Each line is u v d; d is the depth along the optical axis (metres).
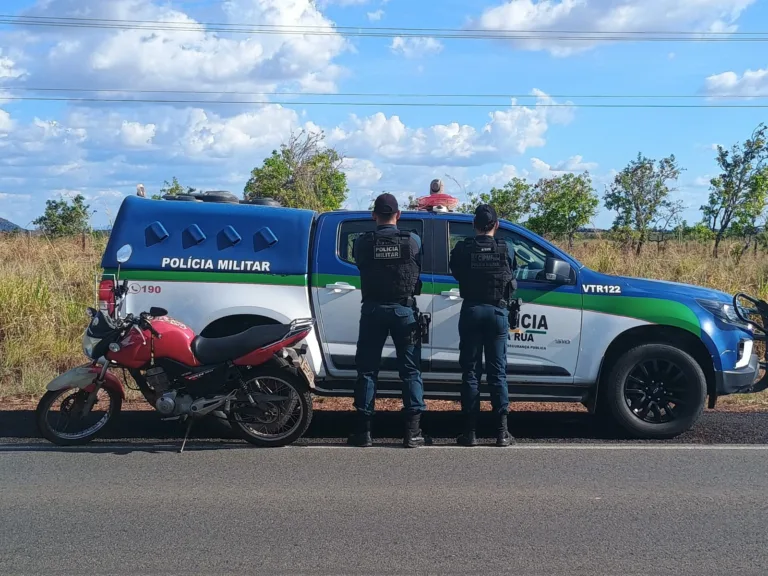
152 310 6.23
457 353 6.80
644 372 6.75
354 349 6.84
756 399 8.35
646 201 22.16
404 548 4.25
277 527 4.56
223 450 6.34
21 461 6.00
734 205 20.61
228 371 6.31
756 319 10.15
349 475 5.63
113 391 6.52
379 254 6.25
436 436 6.87
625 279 6.87
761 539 4.41
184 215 6.92
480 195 20.58
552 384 6.79
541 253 6.88
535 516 4.75
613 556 4.15
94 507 4.92
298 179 16.84
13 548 4.25
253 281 6.80
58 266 13.05
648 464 5.93
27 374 8.92
